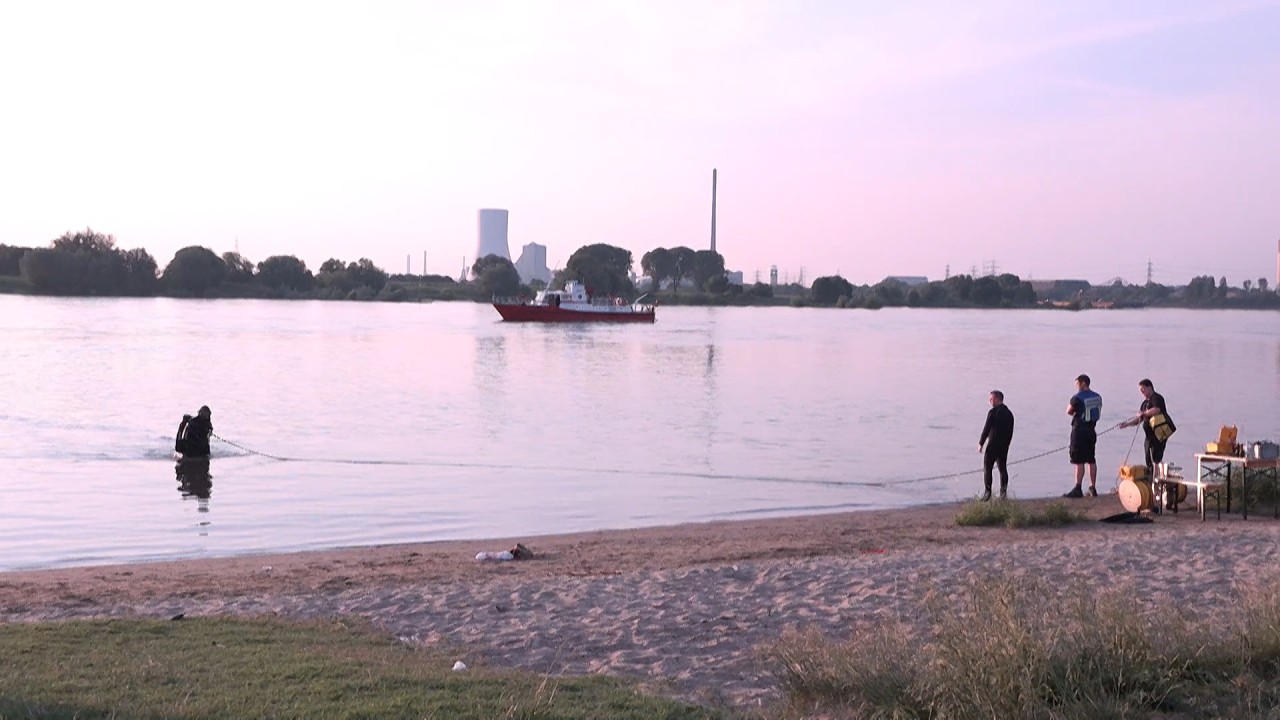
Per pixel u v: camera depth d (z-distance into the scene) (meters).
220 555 16.14
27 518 19.20
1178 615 8.52
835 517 19.53
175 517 19.45
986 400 45.25
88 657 8.63
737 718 7.34
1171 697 7.31
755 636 10.13
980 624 7.63
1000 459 19.86
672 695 8.02
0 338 82.25
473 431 33.91
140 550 16.58
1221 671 7.80
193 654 8.80
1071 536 16.34
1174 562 13.27
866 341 99.25
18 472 24.72
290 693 7.51
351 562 15.00
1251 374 61.91
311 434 32.72
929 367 65.69
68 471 24.94
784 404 43.28
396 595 12.02
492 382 52.78
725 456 28.61
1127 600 8.75
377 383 51.31
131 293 182.25
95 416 36.62
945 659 7.22
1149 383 19.20
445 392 47.25
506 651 9.62
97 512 19.89
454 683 7.93
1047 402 44.25
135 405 40.28
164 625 10.09
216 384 49.41
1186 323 175.12
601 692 7.86
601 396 46.31
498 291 197.62
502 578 13.41
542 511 20.50
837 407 42.19
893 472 25.91
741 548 15.98
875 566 13.45
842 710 7.48
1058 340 105.75
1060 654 7.54
